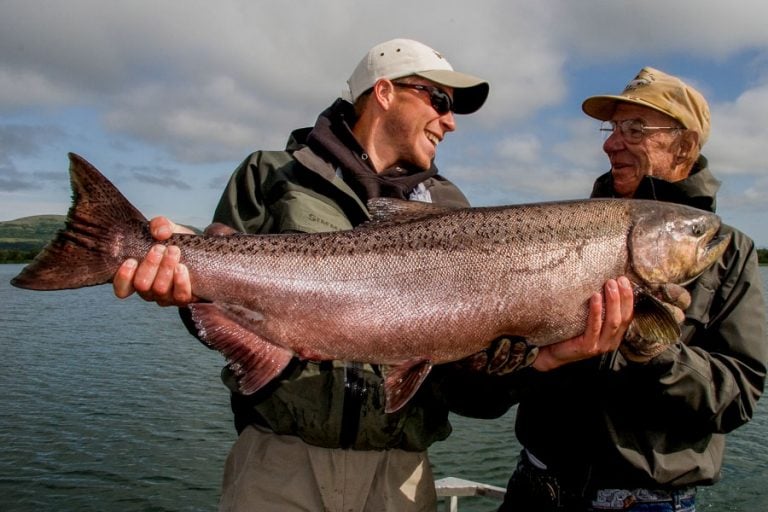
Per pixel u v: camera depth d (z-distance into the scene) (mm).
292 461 1022
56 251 987
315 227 1063
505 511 1225
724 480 2912
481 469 3098
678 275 1098
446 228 1067
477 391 1109
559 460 1131
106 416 4012
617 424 1070
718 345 1096
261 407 1015
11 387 4789
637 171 1229
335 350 1025
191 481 3029
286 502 1005
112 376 5238
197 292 1015
